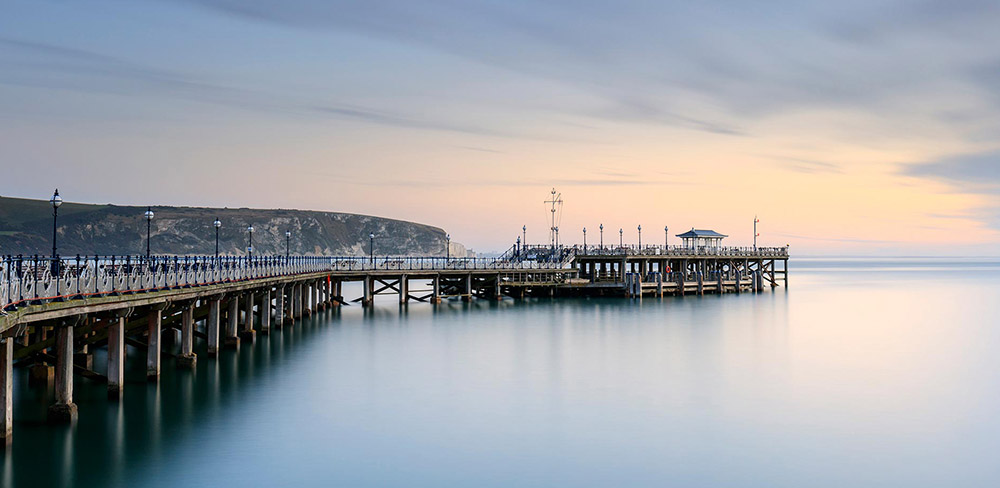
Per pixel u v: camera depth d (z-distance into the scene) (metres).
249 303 55.31
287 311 68.12
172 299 37.00
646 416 34.84
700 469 27.77
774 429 32.91
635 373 45.06
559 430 32.41
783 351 54.34
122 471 25.92
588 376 44.03
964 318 80.56
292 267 70.62
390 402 36.84
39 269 30.81
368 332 62.53
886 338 62.31
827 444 30.88
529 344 56.38
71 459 26.80
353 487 25.30
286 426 32.12
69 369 29.62
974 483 26.70
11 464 26.02
